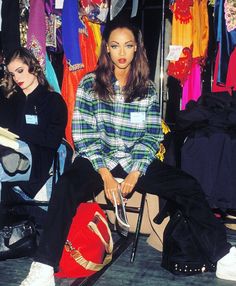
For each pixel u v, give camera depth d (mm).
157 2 4105
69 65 3338
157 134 2588
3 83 2877
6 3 3195
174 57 3412
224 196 2895
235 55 3404
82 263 2354
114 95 2525
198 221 2396
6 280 2359
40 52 3250
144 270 2527
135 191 2670
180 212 2502
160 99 3582
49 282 2178
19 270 2486
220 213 3143
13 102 2877
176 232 2479
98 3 3365
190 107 3043
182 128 2955
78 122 2508
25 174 2604
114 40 2441
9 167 2375
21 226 2600
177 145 3002
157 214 2635
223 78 3389
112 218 2846
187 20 3381
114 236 3033
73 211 2258
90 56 3492
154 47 4113
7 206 2764
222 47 3355
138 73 2533
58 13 3363
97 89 2500
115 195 2377
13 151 2375
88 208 2439
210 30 3707
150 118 2588
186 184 2445
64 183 2275
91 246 2361
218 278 2447
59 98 2816
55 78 3422
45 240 2186
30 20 3232
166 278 2434
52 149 2732
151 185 2475
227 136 2844
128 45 2451
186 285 2355
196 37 3408
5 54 3242
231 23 3303
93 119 2525
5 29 3227
